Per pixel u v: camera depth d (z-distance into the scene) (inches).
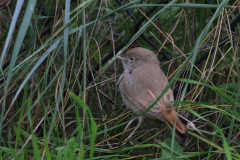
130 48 359.3
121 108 327.0
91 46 340.5
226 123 311.9
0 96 333.4
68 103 324.2
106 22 387.5
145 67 318.7
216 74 326.6
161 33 325.7
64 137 225.8
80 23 294.0
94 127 178.1
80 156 195.2
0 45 339.9
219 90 235.3
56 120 282.4
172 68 338.3
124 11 343.0
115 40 387.2
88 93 335.3
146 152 296.0
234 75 323.9
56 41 246.2
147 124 323.3
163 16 352.2
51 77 312.3
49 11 323.9
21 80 329.7
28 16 213.8
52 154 236.2
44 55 239.3
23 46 357.7
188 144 321.4
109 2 348.5
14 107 337.4
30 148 289.3
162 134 320.2
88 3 237.1
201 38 220.5
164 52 342.6
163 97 291.6
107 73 370.6
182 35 361.7
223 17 285.1
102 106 327.3
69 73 311.3
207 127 322.0
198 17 318.7
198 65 333.1
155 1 336.2
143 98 297.6
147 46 359.3
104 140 282.2
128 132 323.0
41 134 321.7
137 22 317.1
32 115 318.0
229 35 298.0
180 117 275.6
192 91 319.6
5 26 352.5
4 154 239.0
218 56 323.6
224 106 262.2
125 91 311.7
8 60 323.3
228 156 195.3
